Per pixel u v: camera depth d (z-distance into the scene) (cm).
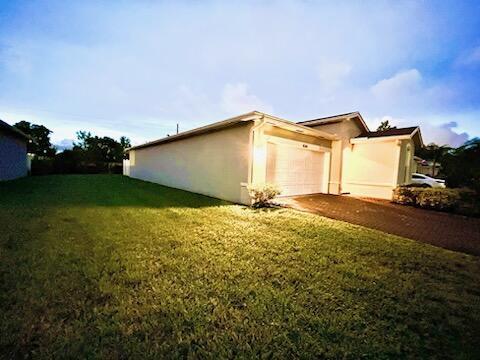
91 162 2577
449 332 193
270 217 585
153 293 232
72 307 206
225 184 877
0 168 1248
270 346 170
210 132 962
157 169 1525
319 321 198
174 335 177
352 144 1152
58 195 834
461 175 851
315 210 714
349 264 318
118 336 174
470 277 292
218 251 348
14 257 302
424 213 721
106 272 271
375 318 206
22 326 180
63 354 157
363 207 793
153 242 376
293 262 318
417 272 301
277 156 882
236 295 233
